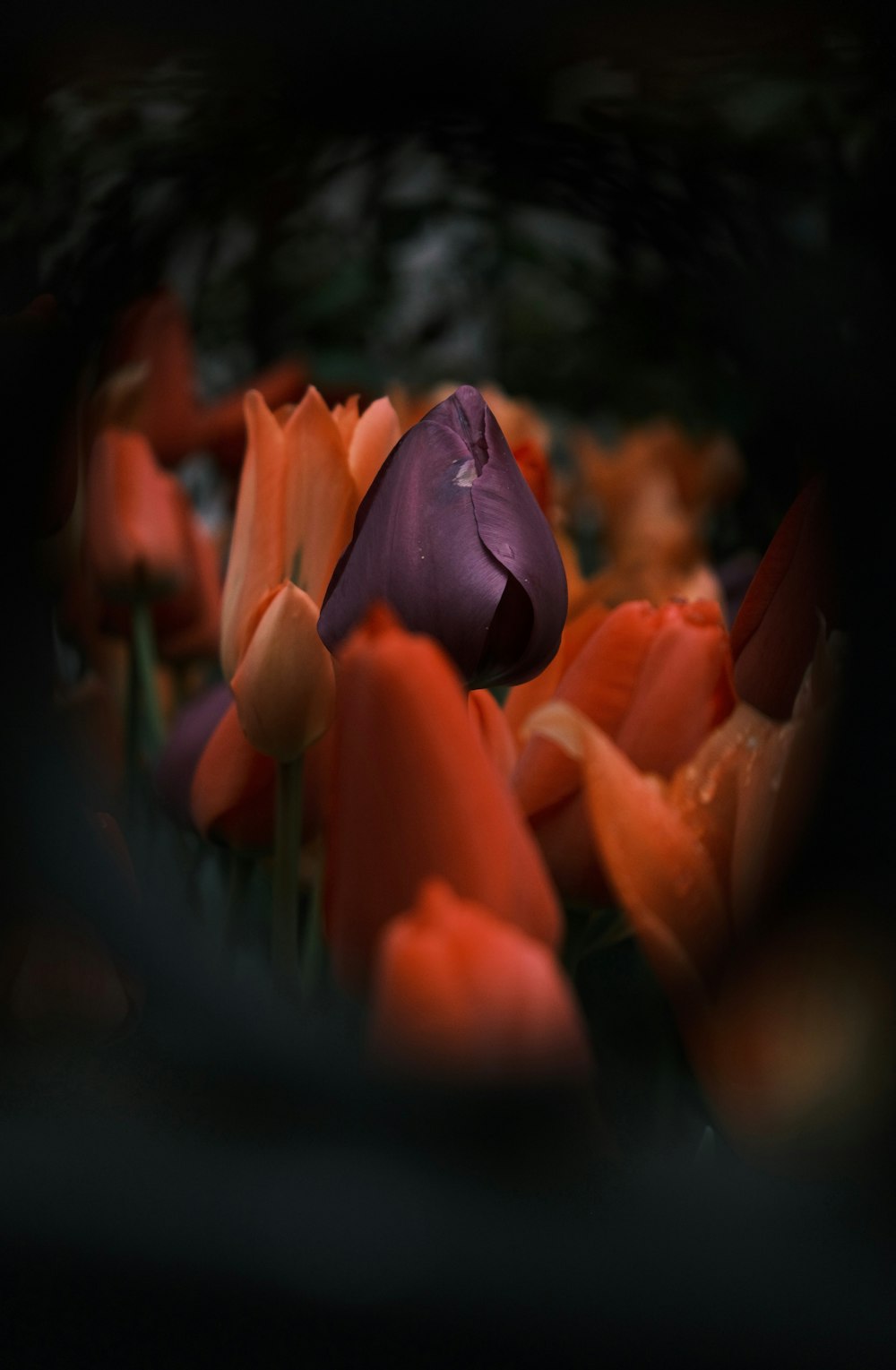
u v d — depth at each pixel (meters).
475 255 0.73
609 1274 0.46
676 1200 0.47
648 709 0.49
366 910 0.44
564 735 0.47
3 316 0.57
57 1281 0.47
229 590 0.52
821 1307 0.46
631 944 0.54
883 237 0.53
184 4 0.55
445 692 0.43
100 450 0.65
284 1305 0.46
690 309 0.67
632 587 0.73
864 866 0.48
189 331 0.70
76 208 0.59
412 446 0.47
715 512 0.78
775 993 0.48
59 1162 0.47
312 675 0.49
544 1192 0.45
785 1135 0.48
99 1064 0.49
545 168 0.62
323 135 0.59
